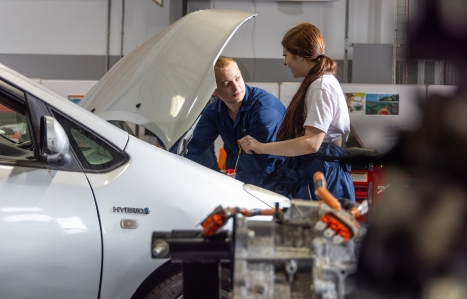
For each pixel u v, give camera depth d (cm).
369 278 128
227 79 344
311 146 286
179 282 250
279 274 149
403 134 133
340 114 298
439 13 117
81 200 237
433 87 129
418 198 124
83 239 235
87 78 816
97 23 812
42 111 244
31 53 812
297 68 309
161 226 245
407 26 122
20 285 226
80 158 244
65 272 232
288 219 157
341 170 297
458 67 119
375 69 745
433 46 118
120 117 314
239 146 353
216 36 312
